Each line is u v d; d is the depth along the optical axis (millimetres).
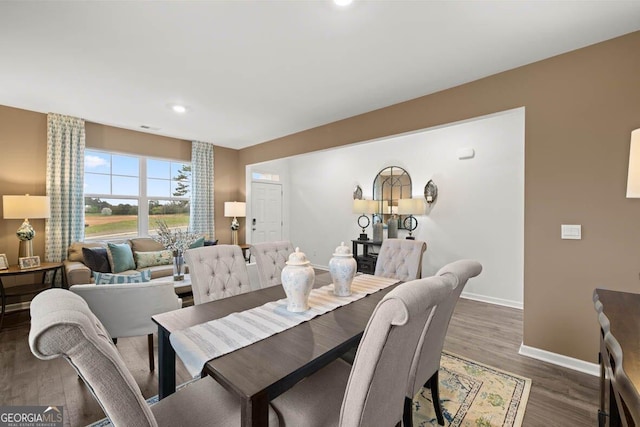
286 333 1327
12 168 3539
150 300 2051
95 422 1687
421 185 4602
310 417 1123
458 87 2850
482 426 1678
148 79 2740
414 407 1854
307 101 3266
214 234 5500
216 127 4309
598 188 2148
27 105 3445
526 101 2447
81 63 2439
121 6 1756
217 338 1270
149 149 4695
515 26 1954
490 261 3959
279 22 1914
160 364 1448
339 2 1730
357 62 2428
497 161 3904
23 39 2092
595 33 2031
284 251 2650
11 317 3293
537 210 2391
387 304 888
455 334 2912
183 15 1841
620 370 812
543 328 2385
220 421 1080
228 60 2396
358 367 942
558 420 1722
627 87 2047
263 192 6273
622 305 1321
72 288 1854
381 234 4945
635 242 2033
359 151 5449
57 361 2332
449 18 1876
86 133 4090
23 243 3305
